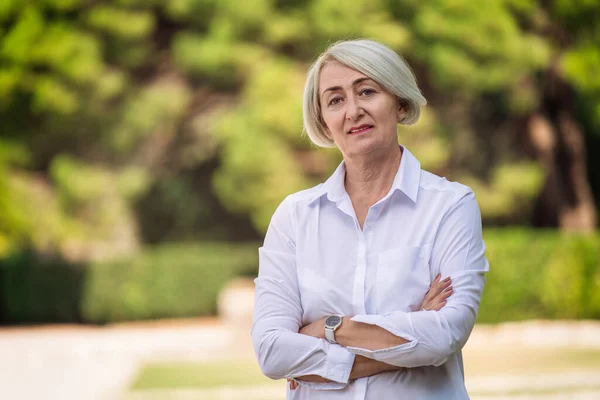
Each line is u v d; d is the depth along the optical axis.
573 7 29.33
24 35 28.77
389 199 4.62
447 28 28.28
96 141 30.47
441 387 4.42
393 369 4.39
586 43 29.84
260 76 28.41
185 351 21.83
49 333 26.59
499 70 28.59
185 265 29.64
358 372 4.39
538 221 33.72
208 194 39.34
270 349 4.54
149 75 30.98
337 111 4.66
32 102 29.25
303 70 29.56
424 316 4.30
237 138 28.48
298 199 4.89
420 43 28.84
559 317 24.98
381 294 4.47
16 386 16.41
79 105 29.36
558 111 32.38
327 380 4.44
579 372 16.28
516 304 24.78
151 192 38.69
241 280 29.81
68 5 29.39
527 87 30.30
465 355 19.39
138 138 30.47
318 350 4.41
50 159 31.67
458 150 32.06
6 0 29.17
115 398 14.68
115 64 30.25
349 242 4.64
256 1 28.83
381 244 4.58
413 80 4.70
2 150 29.94
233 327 22.73
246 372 17.67
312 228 4.76
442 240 4.53
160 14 31.02
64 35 29.19
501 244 24.88
